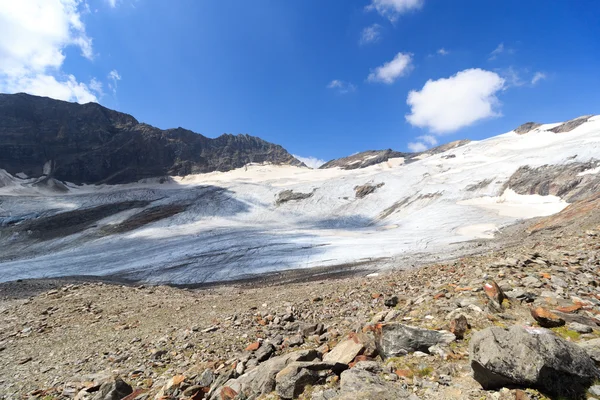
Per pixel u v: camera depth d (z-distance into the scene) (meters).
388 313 9.20
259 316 12.96
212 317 14.56
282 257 51.06
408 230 67.31
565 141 108.19
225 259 52.41
